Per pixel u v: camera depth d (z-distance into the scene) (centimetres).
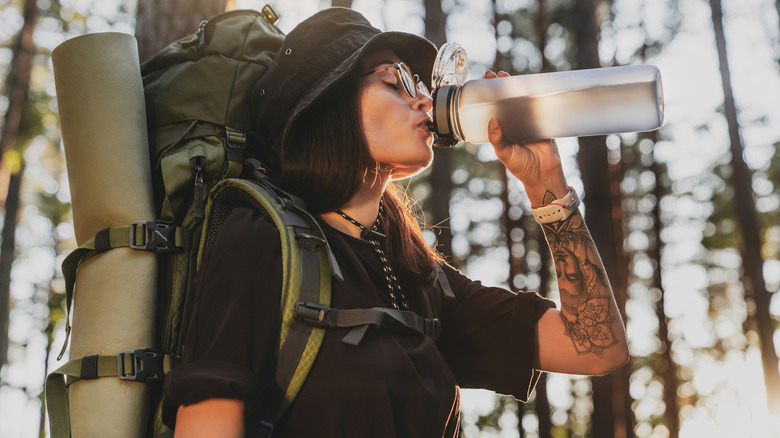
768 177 1634
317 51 148
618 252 1405
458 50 165
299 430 120
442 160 1118
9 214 1485
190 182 148
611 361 162
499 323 164
